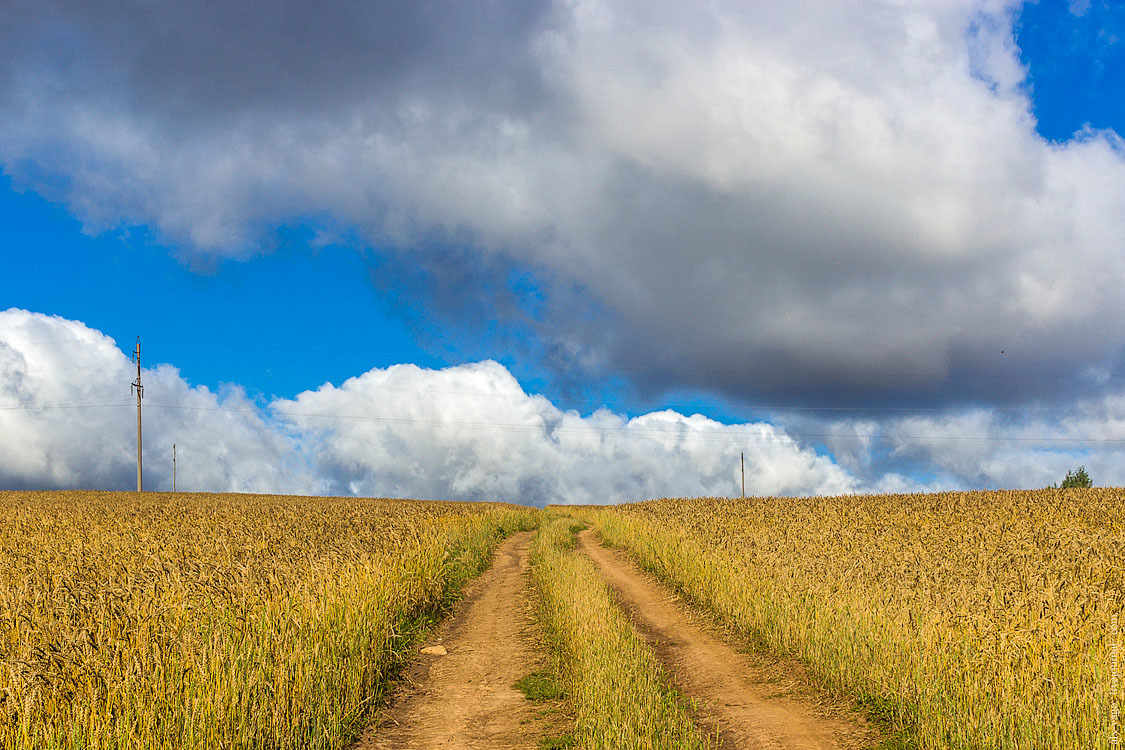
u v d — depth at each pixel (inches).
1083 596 402.9
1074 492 1644.9
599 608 524.4
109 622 329.7
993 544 682.8
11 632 322.0
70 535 898.7
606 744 281.7
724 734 331.0
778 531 907.4
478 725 346.9
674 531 935.0
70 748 238.4
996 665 321.1
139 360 3016.7
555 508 3002.0
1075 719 273.6
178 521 1109.1
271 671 322.0
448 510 1792.6
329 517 1142.3
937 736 301.3
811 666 428.5
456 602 682.8
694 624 599.8
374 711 362.6
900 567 532.1
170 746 255.1
